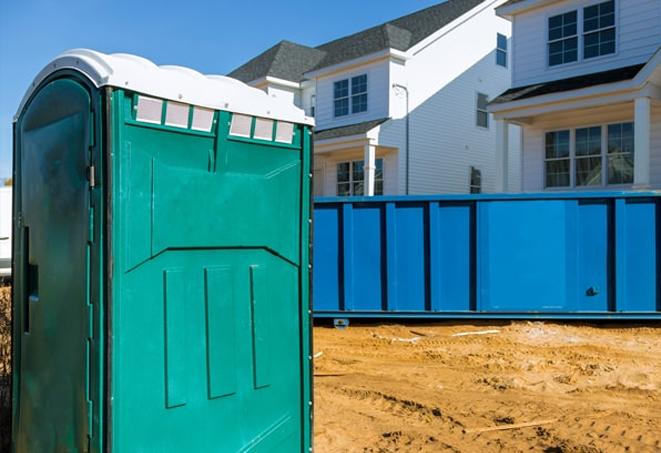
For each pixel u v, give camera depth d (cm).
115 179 276
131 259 282
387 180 2125
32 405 335
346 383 651
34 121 331
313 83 2597
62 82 301
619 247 940
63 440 301
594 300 945
